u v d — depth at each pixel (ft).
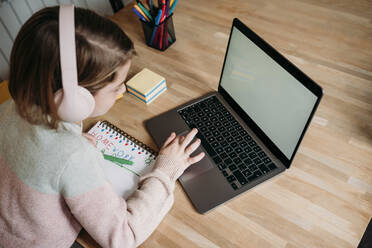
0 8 4.58
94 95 1.67
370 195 2.28
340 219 2.18
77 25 1.38
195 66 3.39
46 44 1.37
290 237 2.12
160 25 3.29
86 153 1.72
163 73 3.33
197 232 2.18
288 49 3.48
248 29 2.42
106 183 1.87
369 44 3.44
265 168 2.43
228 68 2.80
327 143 2.61
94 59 1.44
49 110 1.51
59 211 1.89
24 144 1.66
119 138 2.71
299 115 2.13
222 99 3.00
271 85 2.35
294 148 2.25
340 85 3.06
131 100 3.07
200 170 2.44
